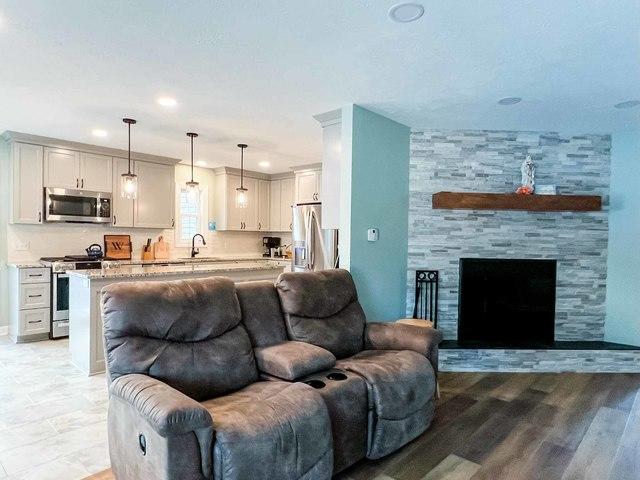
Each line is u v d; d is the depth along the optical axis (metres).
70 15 2.02
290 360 2.28
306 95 3.15
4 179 4.66
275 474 1.69
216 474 1.59
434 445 2.44
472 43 2.28
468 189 4.06
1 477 2.03
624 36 2.16
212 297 2.38
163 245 5.99
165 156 5.65
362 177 3.47
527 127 3.95
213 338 2.29
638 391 3.30
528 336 4.11
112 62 2.58
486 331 4.09
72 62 2.57
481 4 1.88
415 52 2.40
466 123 3.86
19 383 3.23
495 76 2.74
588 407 2.99
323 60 2.53
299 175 6.44
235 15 2.01
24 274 4.38
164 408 1.51
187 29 2.16
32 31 2.19
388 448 2.28
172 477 1.50
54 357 3.90
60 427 2.54
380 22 2.06
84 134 4.45
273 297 2.77
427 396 2.54
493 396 3.19
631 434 2.57
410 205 4.04
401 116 3.66
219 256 6.77
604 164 4.10
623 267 4.02
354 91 3.05
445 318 4.08
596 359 3.79
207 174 6.63
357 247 3.45
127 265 5.01
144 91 3.09
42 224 4.89
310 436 1.84
